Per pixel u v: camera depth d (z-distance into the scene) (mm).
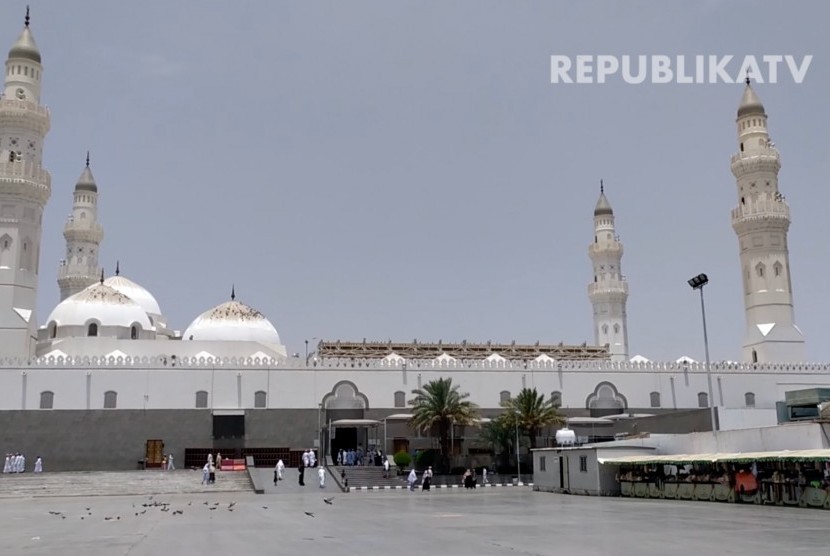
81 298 85062
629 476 45562
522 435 72375
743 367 85562
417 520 29906
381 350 95938
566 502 40625
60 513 34938
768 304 87250
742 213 89000
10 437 70625
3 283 74938
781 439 40031
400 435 77625
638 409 83625
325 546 21266
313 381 78375
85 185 105000
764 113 89125
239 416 75625
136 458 72688
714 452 45188
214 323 91375
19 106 76688
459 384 81375
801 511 31672
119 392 73562
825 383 86438
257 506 40438
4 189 75625
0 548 21531
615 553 19062
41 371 72438
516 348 100438
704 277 54938
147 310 101188
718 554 18594
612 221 109312
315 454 76250
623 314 106812
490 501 42656
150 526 28375
